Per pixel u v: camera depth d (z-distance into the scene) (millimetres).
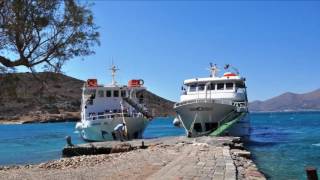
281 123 115750
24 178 17203
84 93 46781
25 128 129250
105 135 42500
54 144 55719
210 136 36375
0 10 12344
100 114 45438
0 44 12695
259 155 31281
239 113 38656
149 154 24812
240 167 18047
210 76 42844
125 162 21594
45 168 22203
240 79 40062
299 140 48000
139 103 47625
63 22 13570
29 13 12719
